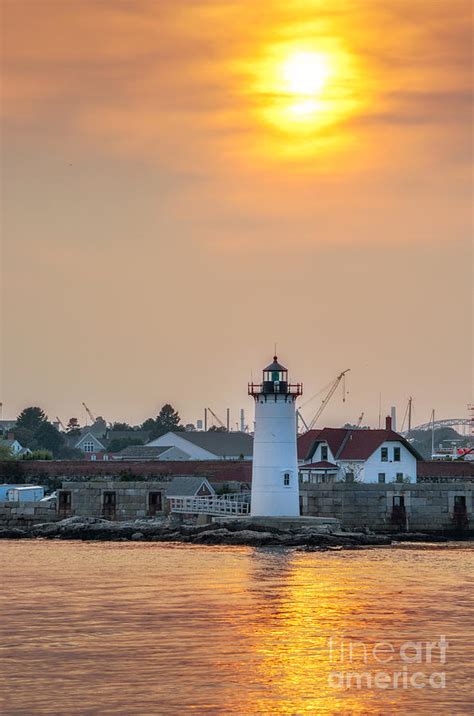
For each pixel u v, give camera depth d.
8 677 140.00
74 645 153.62
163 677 140.38
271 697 133.88
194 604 180.12
